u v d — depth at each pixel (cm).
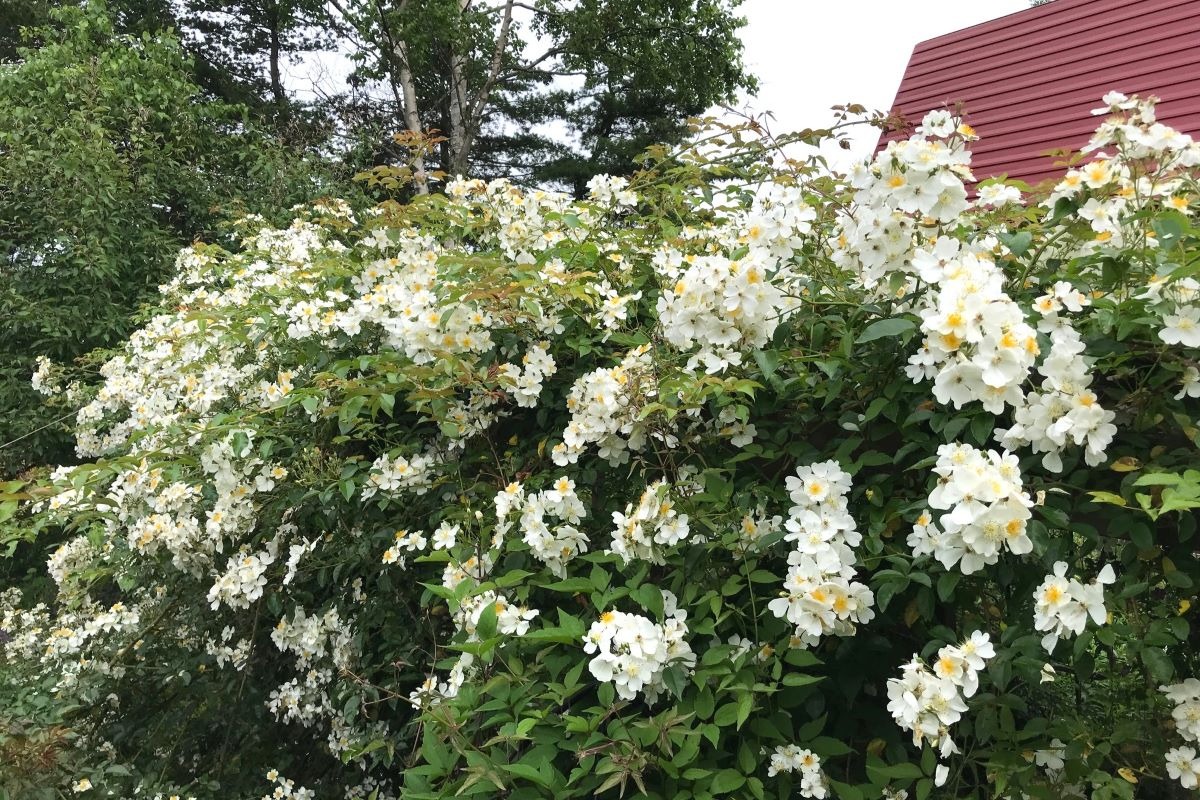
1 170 565
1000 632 140
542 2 1214
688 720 126
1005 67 509
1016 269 149
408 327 190
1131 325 121
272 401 219
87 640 284
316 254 294
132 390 322
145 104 721
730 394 154
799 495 138
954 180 127
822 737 134
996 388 117
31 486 230
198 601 261
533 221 230
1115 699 144
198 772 260
